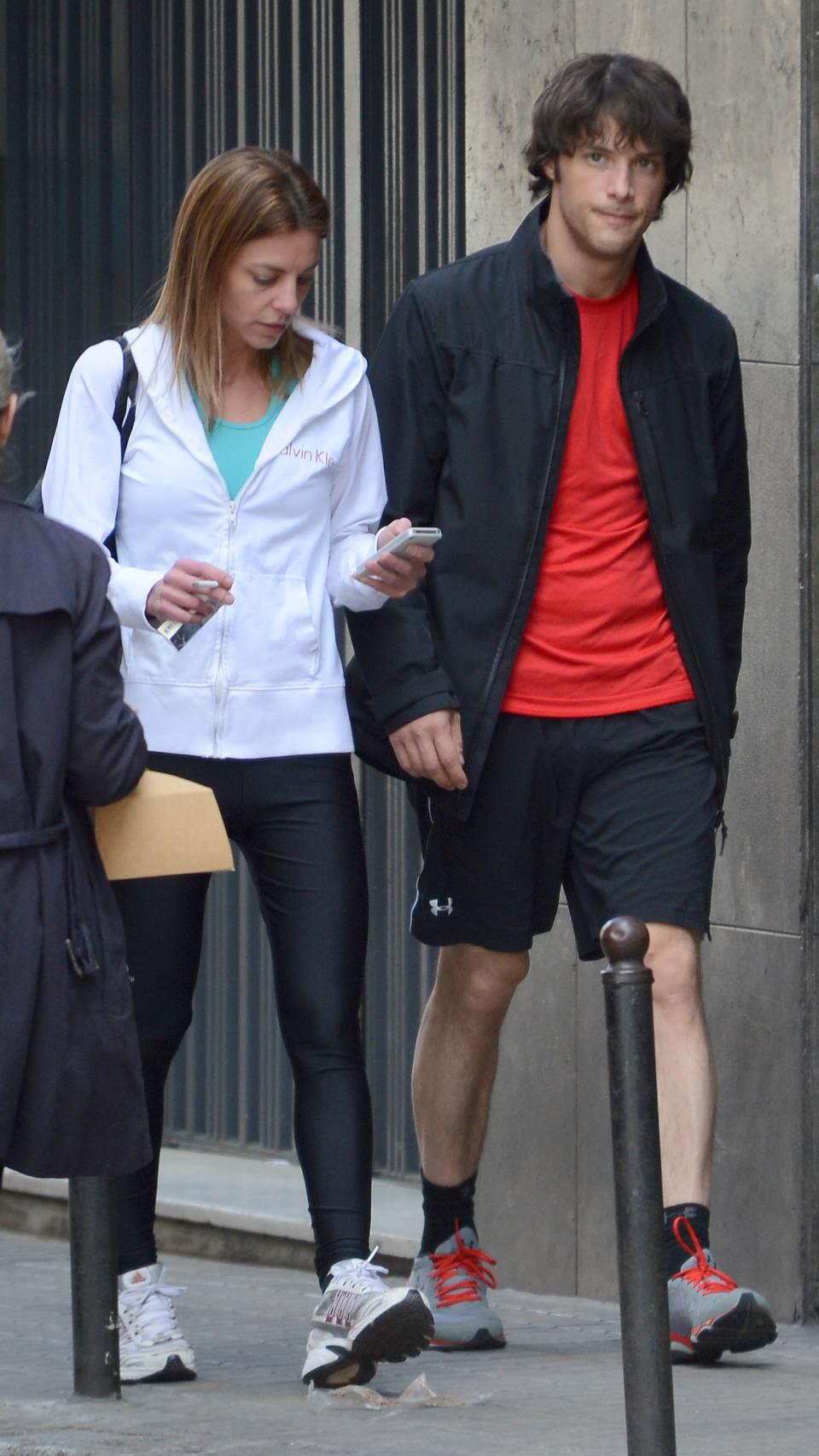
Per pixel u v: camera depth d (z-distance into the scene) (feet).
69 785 43.14
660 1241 40.45
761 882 64.59
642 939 40.52
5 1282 74.95
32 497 53.62
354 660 58.03
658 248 67.72
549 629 55.93
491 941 57.31
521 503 55.31
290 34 83.71
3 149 96.58
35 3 95.09
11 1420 50.88
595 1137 68.95
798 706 63.72
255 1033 86.48
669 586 55.83
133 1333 55.06
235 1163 86.02
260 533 52.08
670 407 55.83
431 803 57.62
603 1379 55.42
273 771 52.34
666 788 55.88
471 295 56.03
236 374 52.13
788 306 63.87
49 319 94.73
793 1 63.72
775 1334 55.36
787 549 63.87
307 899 52.29
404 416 56.18
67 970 42.29
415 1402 51.72
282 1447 47.42
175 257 51.62
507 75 72.18
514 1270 71.46
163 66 89.45
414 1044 79.56
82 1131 42.70
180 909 52.65
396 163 79.36
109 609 42.93
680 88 54.70
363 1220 51.44
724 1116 65.62
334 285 82.02
